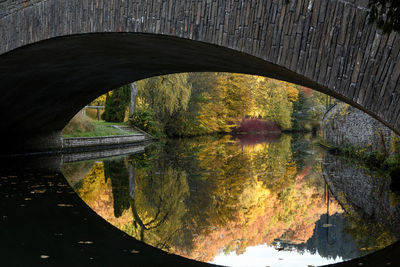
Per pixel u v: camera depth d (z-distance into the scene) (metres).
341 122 18.64
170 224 6.28
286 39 4.97
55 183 9.43
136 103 27.94
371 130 13.40
